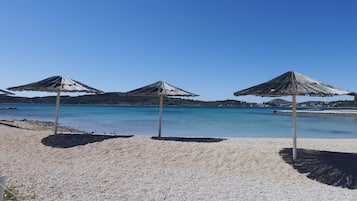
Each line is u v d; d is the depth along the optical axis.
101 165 7.39
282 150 8.59
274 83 7.82
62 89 10.72
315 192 5.54
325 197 5.19
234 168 7.33
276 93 7.29
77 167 7.12
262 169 7.25
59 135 10.88
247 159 7.91
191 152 8.60
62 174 6.32
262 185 5.95
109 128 20.41
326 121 32.47
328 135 18.22
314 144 10.55
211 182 6.04
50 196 4.85
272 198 5.03
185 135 17.06
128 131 18.56
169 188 5.50
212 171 7.10
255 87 8.19
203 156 8.23
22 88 10.77
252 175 6.82
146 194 5.10
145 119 30.67
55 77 11.50
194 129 20.73
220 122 28.27
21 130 12.40
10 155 8.40
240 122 28.59
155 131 18.73
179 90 12.09
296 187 5.91
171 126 22.91
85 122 25.86
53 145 9.62
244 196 5.11
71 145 9.52
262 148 8.92
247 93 7.91
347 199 5.10
